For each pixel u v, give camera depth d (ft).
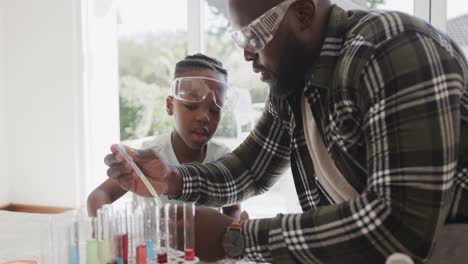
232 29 2.37
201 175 3.11
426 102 1.85
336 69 2.22
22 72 8.79
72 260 2.47
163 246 2.59
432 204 1.84
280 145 3.22
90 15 8.61
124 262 2.45
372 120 1.94
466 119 2.09
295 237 2.07
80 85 8.57
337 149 2.35
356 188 2.37
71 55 8.54
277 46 2.32
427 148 1.82
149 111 8.68
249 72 7.03
